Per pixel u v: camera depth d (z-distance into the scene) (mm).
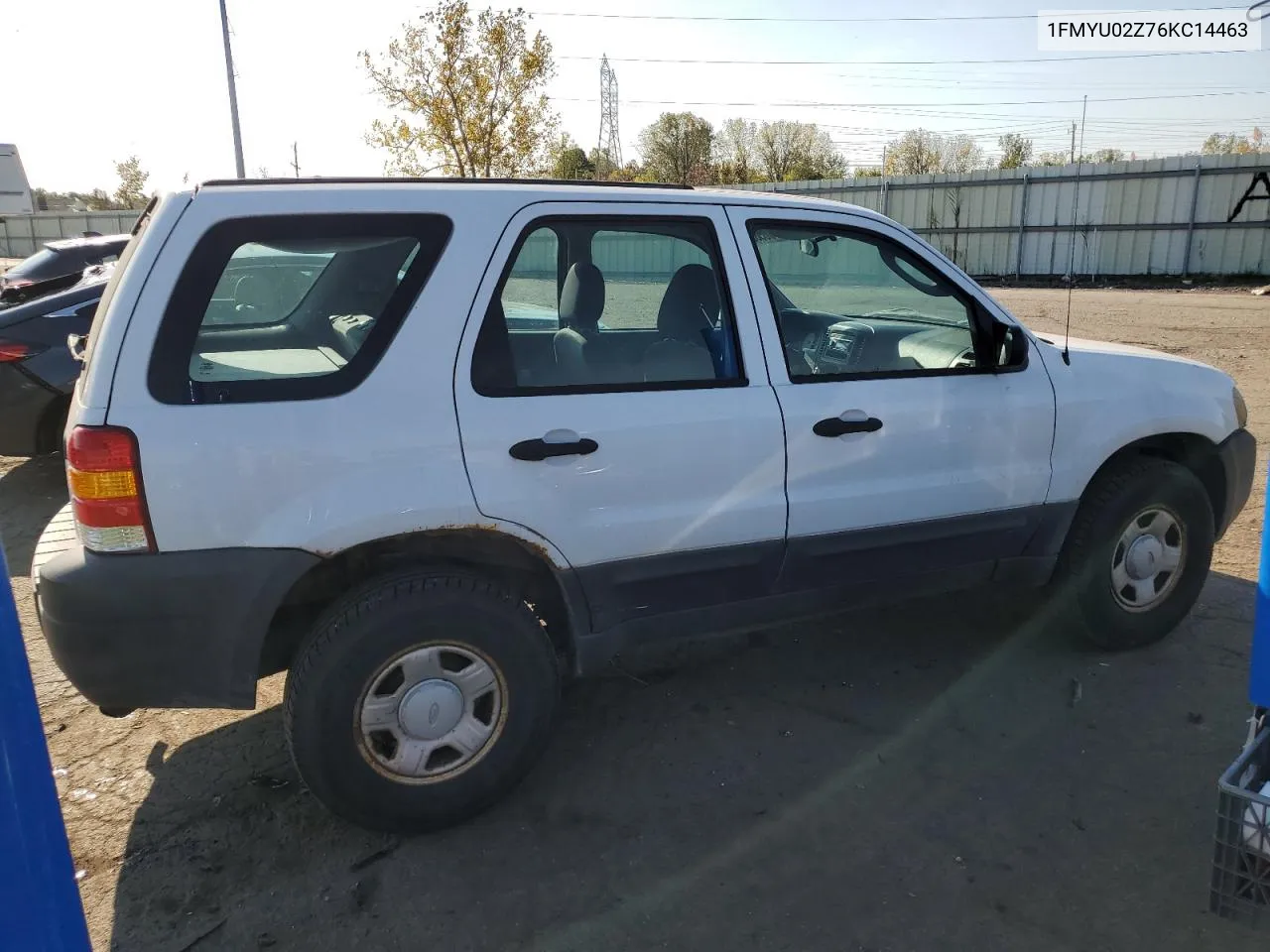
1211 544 4062
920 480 3453
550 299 3166
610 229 3102
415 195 2861
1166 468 3875
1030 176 29031
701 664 4051
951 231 31109
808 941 2480
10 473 7289
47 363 6223
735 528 3174
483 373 2850
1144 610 4008
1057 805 3033
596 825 2986
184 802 3131
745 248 3270
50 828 1512
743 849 2855
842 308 3646
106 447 2486
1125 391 3809
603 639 3139
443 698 2828
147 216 2836
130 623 2551
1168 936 2480
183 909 2635
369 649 2713
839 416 3273
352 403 2691
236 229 2660
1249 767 2168
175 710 3762
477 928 2551
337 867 2803
